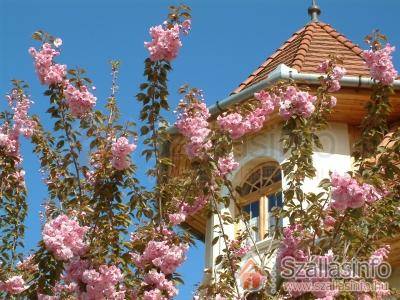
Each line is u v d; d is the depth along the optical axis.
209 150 7.56
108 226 7.58
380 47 8.10
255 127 7.84
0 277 8.08
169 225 7.87
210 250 11.17
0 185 8.62
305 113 7.44
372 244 7.55
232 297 7.82
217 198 8.12
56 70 7.96
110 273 6.89
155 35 7.92
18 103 8.55
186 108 7.86
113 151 7.44
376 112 8.03
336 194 6.48
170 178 8.38
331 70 8.10
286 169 7.67
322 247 7.16
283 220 10.47
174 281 7.21
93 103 7.85
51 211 8.55
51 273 7.15
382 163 7.28
